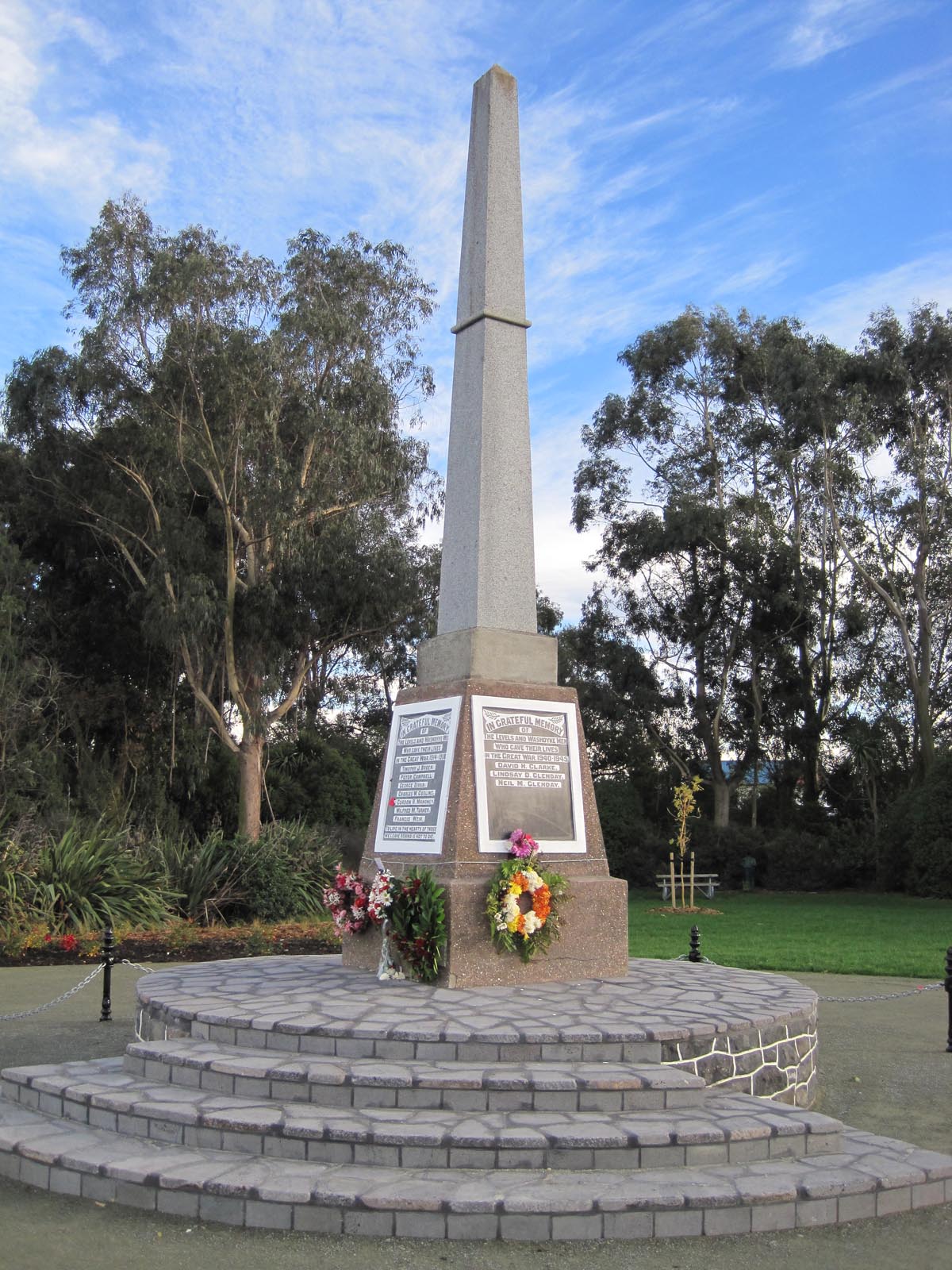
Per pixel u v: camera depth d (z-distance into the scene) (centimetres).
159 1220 516
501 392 934
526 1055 623
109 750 2831
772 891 3428
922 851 3017
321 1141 546
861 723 3606
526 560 923
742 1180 525
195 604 2398
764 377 3647
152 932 1708
